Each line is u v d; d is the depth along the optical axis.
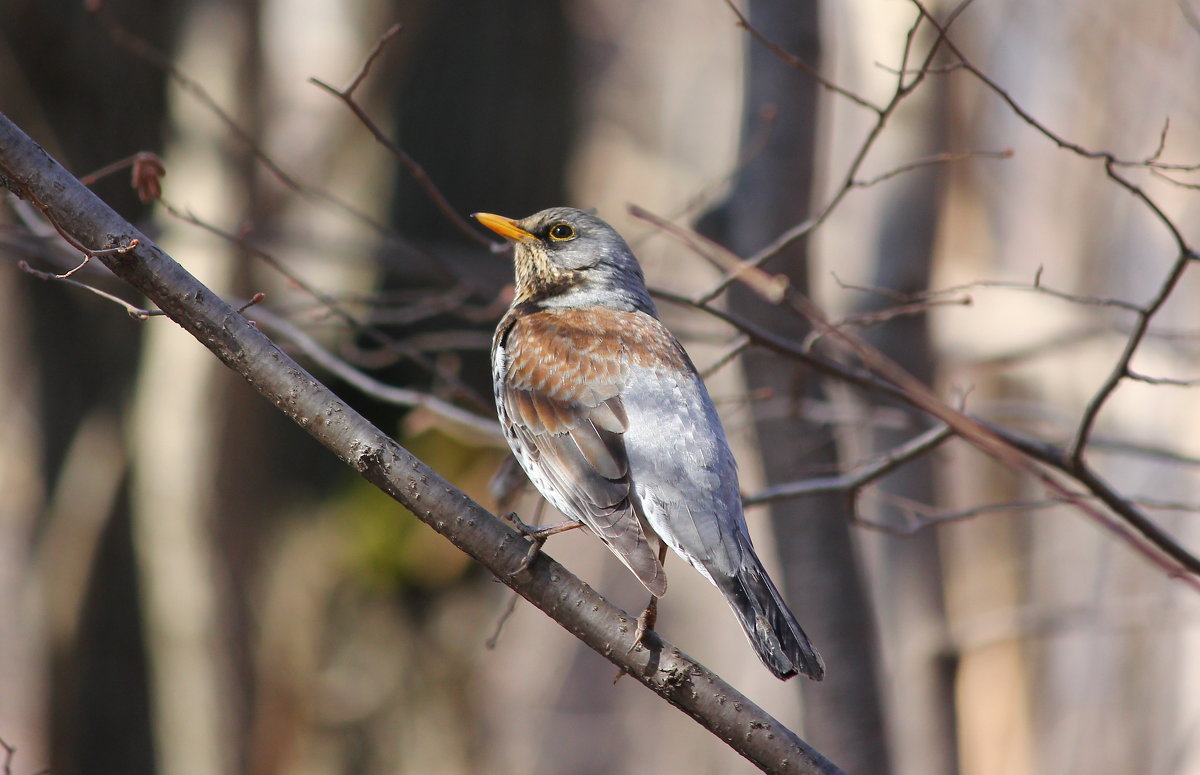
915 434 12.49
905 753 13.01
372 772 14.95
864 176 12.17
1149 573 19.38
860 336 11.44
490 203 15.54
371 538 15.04
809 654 6.33
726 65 25.31
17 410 15.80
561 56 16.50
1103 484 8.12
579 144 17.84
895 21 11.62
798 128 11.00
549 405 7.58
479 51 15.45
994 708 18.22
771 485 11.45
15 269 15.16
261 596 14.79
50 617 15.18
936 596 13.14
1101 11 19.23
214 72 13.83
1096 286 20.45
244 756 14.60
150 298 6.12
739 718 6.09
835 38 15.95
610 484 7.12
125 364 15.27
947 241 16.47
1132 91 19.50
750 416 11.14
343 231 14.38
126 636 15.09
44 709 15.31
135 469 14.62
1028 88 20.36
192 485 14.27
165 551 14.34
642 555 6.61
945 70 7.75
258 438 14.60
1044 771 19.86
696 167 23.56
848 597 11.41
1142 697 20.22
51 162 6.09
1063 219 20.66
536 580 6.21
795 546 11.45
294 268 14.36
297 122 14.62
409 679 15.10
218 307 6.13
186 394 14.28
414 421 11.16
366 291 14.49
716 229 11.11
